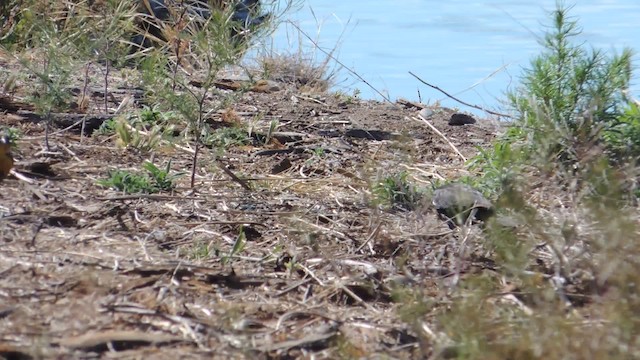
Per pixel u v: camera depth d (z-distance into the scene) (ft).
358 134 49.70
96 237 30.22
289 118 51.62
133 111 47.19
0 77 49.57
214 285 27.27
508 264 27.50
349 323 25.53
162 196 34.58
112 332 23.62
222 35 37.70
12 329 23.48
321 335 24.36
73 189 34.88
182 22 52.29
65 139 42.32
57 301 25.21
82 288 25.99
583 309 26.14
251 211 34.09
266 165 42.22
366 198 34.50
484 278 27.32
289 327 25.02
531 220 28.78
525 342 22.65
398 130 50.98
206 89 37.68
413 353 24.06
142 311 24.82
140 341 23.38
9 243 28.99
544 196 34.55
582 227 30.83
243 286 27.50
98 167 38.52
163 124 45.34
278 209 34.83
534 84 39.75
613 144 38.27
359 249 30.91
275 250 30.25
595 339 22.65
